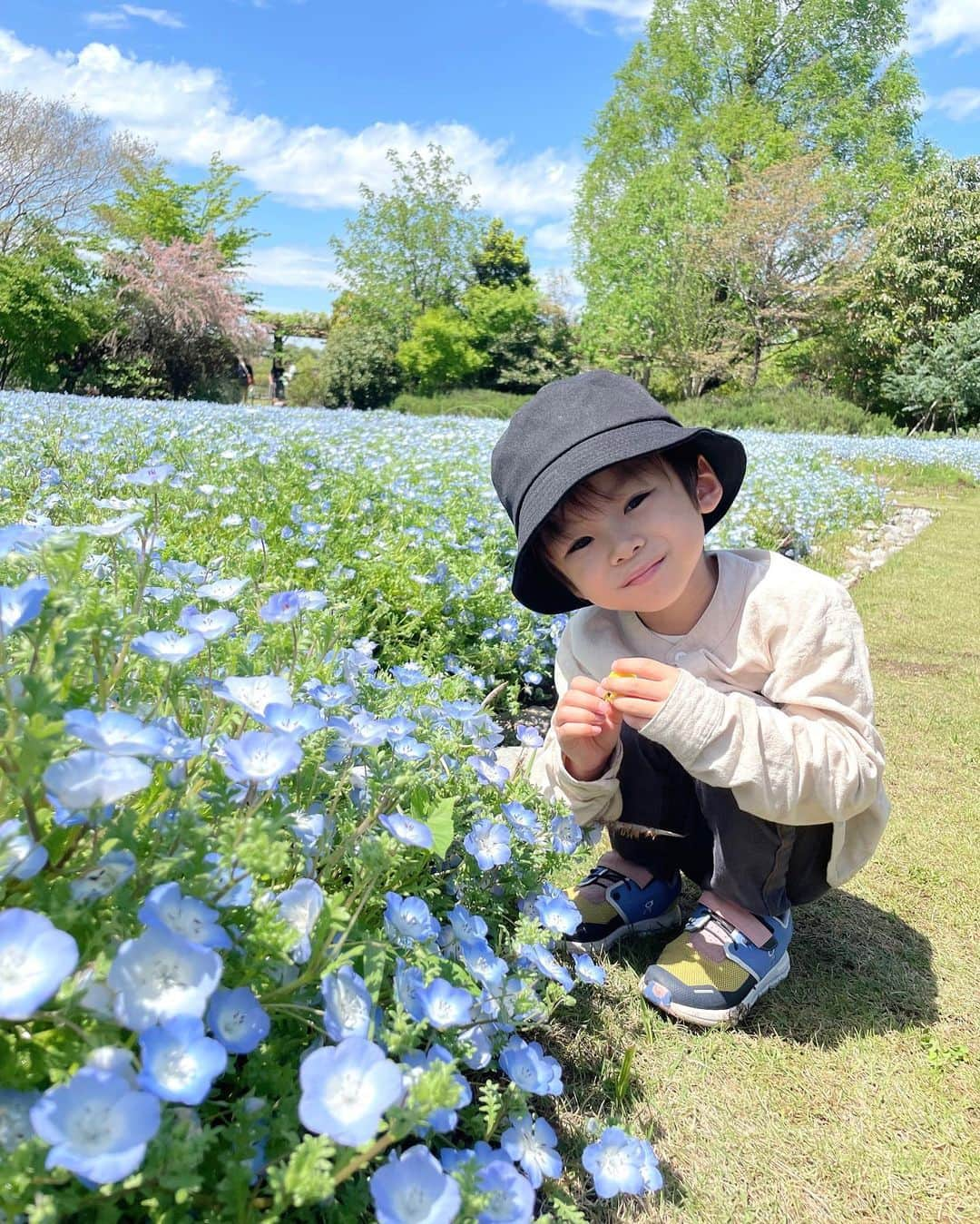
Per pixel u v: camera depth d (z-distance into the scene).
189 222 31.73
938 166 32.41
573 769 1.79
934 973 1.85
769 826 1.66
